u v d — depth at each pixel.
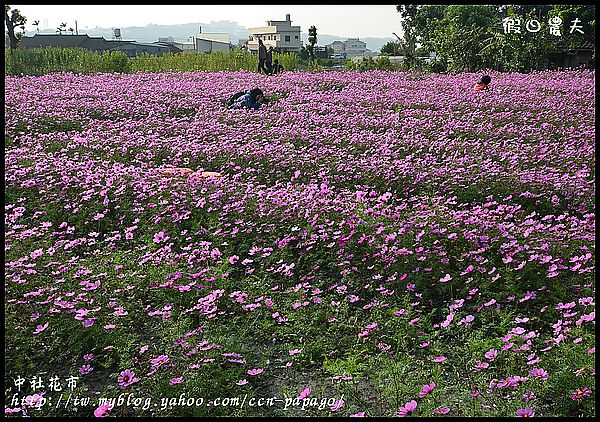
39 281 5.16
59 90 16.05
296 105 14.17
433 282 5.33
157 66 26.69
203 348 4.18
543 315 4.80
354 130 11.38
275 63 24.17
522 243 5.61
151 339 4.68
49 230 6.89
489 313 4.80
